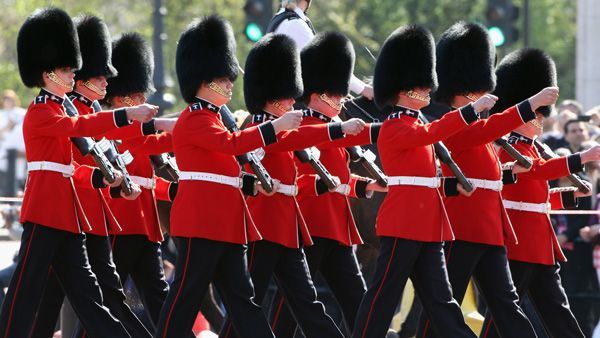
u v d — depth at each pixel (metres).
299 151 37.78
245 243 36.78
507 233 38.56
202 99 37.34
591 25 78.00
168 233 48.00
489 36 40.44
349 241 39.69
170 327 36.47
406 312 48.53
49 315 38.94
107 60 39.56
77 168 37.41
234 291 36.62
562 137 55.22
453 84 40.31
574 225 51.41
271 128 35.75
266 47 39.19
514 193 39.81
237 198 36.75
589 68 78.19
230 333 37.78
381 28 137.62
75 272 37.06
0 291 53.31
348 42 40.81
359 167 45.00
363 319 37.47
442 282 37.31
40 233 36.62
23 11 112.25
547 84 41.69
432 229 37.22
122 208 39.72
